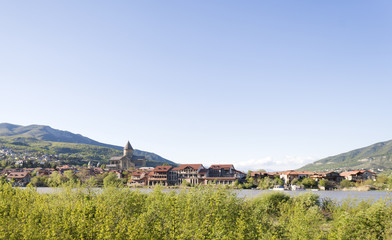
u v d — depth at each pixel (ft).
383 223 74.64
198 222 78.95
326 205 130.11
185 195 94.17
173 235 70.23
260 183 613.93
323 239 76.69
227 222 81.41
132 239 67.36
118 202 104.63
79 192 114.52
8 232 75.56
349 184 594.65
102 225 72.13
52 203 101.60
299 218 88.22
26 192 110.42
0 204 92.27
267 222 94.38
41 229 77.87
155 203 93.56
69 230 75.92
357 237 72.59
